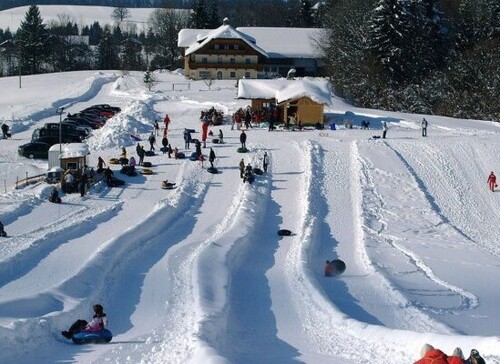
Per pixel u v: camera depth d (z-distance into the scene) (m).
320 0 176.25
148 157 54.00
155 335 21.08
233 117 65.31
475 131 66.88
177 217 40.00
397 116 74.38
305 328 22.88
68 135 60.78
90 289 25.55
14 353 18.78
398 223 42.56
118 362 18.23
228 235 35.66
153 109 75.88
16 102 91.88
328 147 56.88
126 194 44.62
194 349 18.27
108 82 112.00
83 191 43.53
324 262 34.44
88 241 33.41
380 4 97.56
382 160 53.62
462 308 27.48
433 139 59.75
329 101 65.44
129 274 28.81
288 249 35.62
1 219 37.31
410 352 19.28
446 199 48.78
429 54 101.88
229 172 50.12
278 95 66.31
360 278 31.19
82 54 175.62
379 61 97.50
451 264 35.00
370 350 19.91
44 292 23.95
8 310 21.83
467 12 108.00
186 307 24.25
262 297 26.80
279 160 53.22
